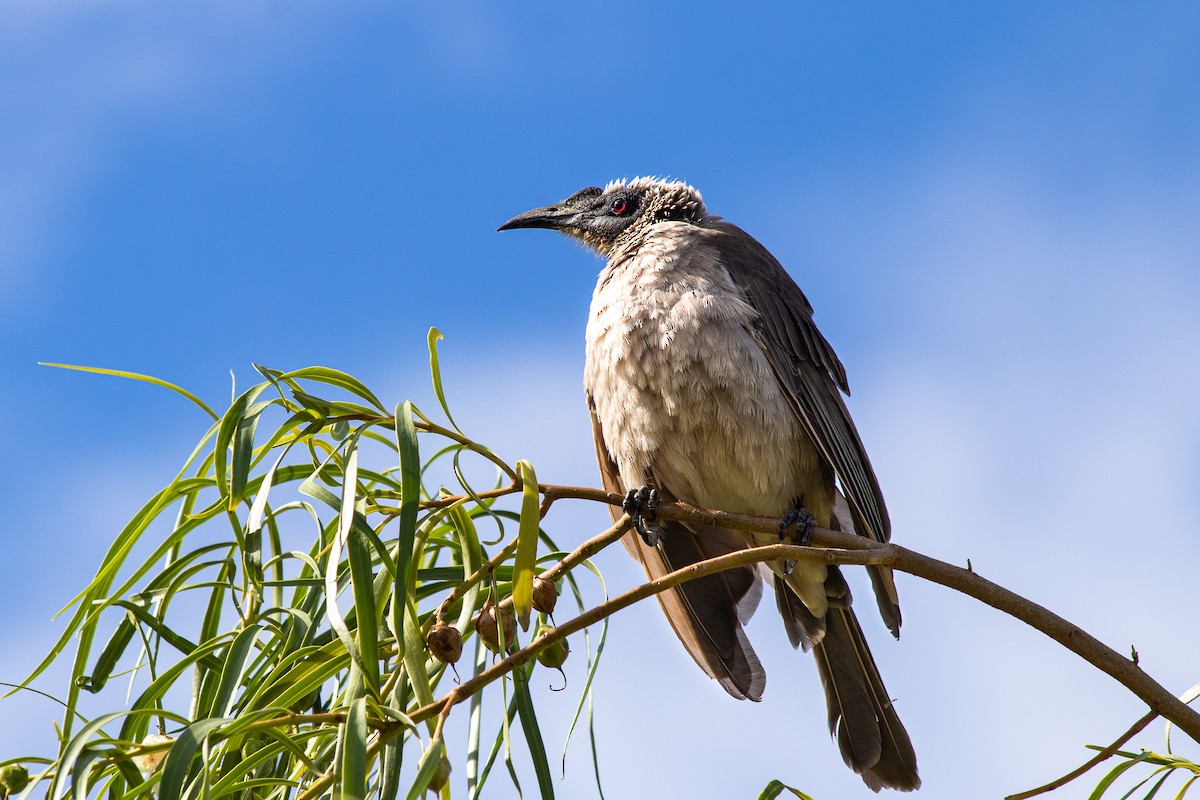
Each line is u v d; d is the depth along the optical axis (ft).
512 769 19.60
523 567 19.34
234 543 21.91
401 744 18.19
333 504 19.54
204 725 16.46
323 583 20.48
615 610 20.21
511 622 20.72
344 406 20.89
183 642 21.43
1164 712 20.58
